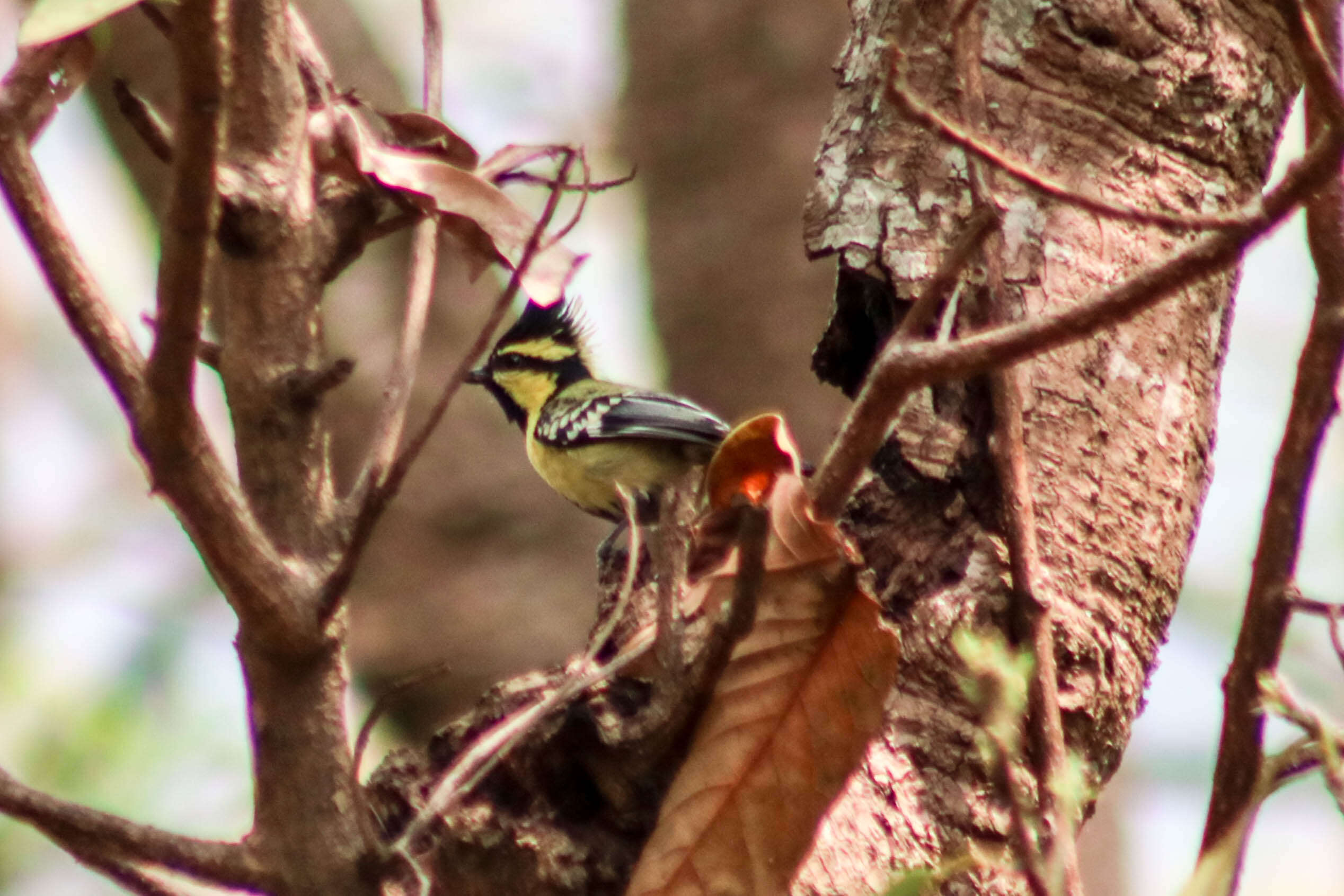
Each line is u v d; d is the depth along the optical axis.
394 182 5.93
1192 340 7.04
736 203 16.00
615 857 5.98
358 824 5.33
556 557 14.65
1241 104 7.23
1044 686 5.83
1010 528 6.05
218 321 6.97
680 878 5.44
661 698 5.61
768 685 5.45
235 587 5.02
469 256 6.40
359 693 14.62
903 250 6.75
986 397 6.55
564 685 5.74
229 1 5.38
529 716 5.59
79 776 12.30
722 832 5.45
